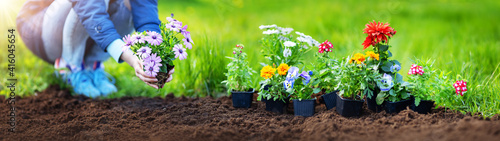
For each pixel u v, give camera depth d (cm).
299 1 1008
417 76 247
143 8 289
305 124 235
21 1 314
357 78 245
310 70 258
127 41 233
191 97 336
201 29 527
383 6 809
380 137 202
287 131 224
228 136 216
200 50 353
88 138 223
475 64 361
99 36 253
